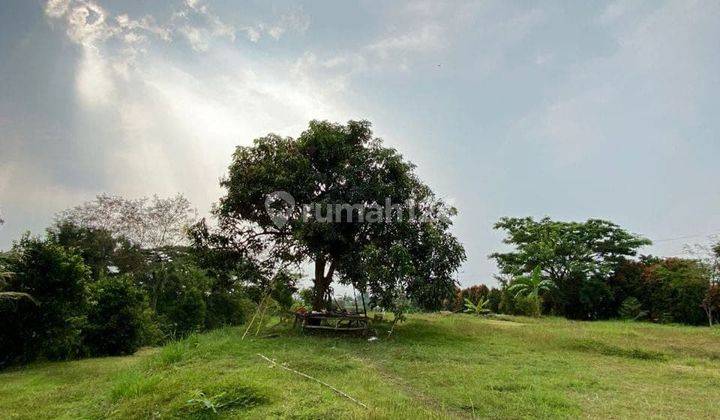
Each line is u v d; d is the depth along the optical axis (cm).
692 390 779
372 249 1399
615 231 3516
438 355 1059
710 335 1572
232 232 1703
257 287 1769
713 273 2747
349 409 577
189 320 2864
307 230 1436
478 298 3831
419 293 1537
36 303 1292
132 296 1750
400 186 1534
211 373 783
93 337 1612
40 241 1396
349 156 1550
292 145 1605
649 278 3175
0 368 1254
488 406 644
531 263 3547
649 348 1222
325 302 1672
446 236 1648
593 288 3316
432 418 561
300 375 781
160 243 2964
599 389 769
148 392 702
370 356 1027
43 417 679
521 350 1199
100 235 2856
